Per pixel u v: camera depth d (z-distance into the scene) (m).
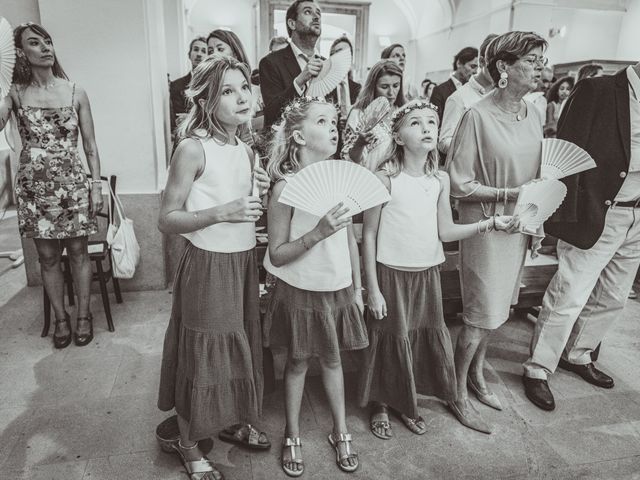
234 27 9.76
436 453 2.09
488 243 2.12
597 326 2.62
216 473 1.89
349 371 2.72
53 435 2.14
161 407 1.88
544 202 1.90
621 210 2.36
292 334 1.87
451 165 2.19
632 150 2.28
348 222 1.65
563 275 2.48
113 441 2.11
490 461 2.05
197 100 1.63
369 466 2.01
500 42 1.96
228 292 1.69
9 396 2.42
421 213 1.99
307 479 1.93
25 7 3.45
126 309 3.48
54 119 2.75
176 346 1.81
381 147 2.24
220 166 1.64
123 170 3.66
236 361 1.75
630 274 2.51
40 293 3.76
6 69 2.19
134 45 3.45
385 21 11.09
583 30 8.91
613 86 2.26
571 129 2.34
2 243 5.10
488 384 2.64
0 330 3.14
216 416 1.74
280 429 2.24
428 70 10.91
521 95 2.02
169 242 3.94
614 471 2.02
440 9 10.15
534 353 2.54
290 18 2.94
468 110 2.13
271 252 1.81
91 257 3.04
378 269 2.06
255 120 3.10
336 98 3.21
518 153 2.06
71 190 2.82
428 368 2.20
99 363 2.75
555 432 2.26
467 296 2.23
